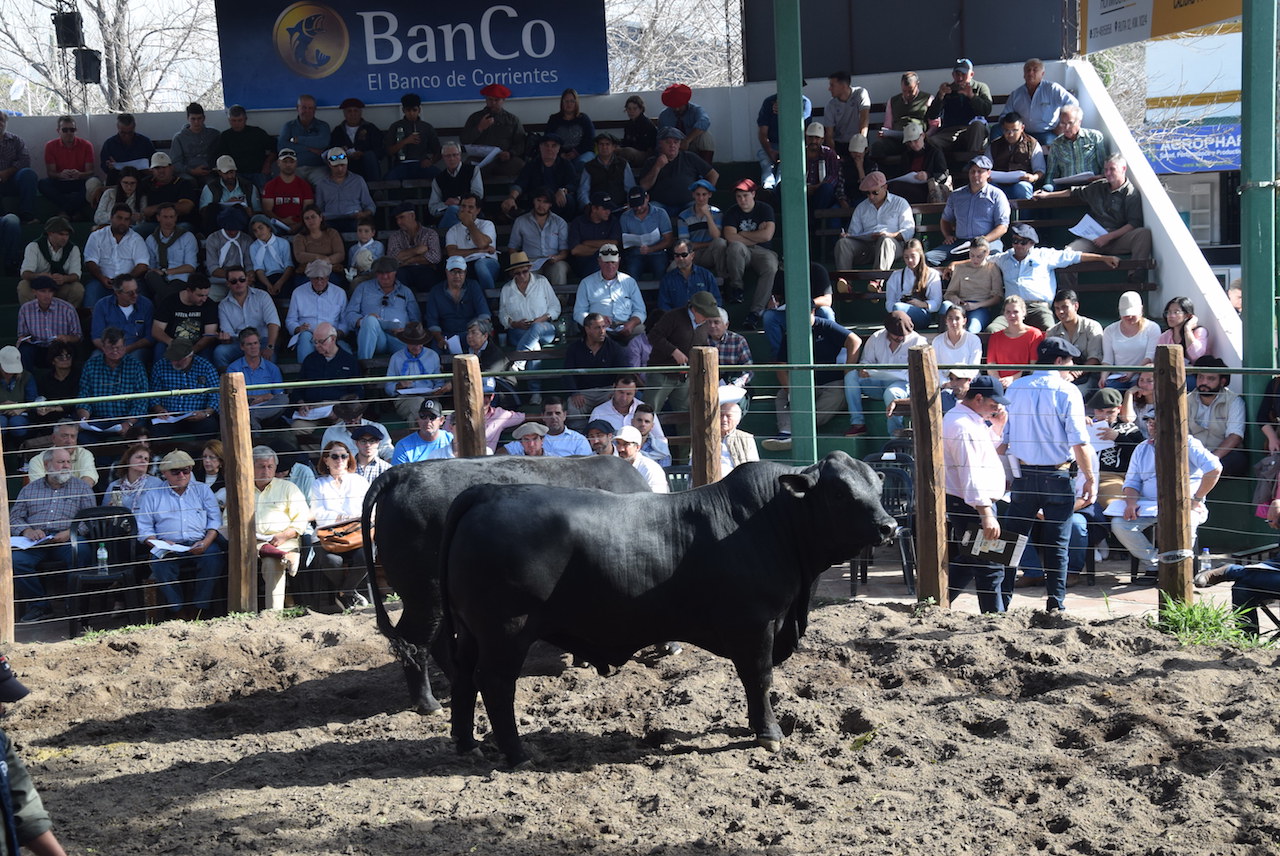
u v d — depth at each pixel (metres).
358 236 14.06
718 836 5.02
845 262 13.80
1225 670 6.64
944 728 6.10
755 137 16.33
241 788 5.71
